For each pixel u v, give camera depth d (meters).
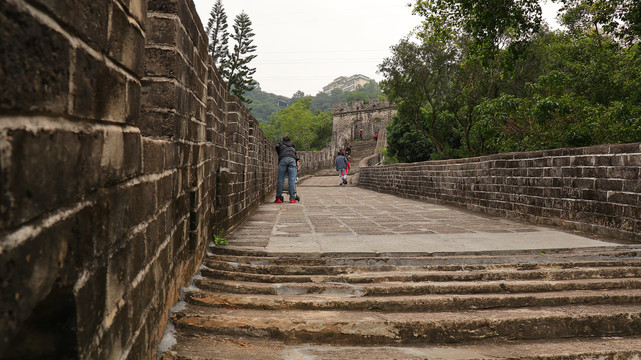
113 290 1.35
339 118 59.34
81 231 1.08
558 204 6.16
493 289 3.16
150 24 2.38
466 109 19.80
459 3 11.05
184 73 2.68
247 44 42.44
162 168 2.13
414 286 3.13
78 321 1.04
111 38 1.29
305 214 7.74
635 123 8.95
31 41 0.80
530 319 2.70
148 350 1.88
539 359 2.38
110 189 1.32
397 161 27.55
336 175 31.11
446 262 3.80
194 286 3.06
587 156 5.59
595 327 2.74
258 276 3.31
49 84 0.88
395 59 19.84
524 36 10.85
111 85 1.31
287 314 2.71
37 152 0.84
